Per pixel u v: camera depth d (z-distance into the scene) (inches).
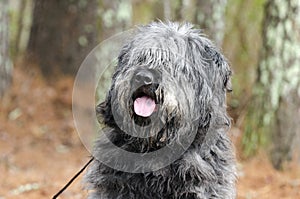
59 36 634.8
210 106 273.7
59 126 583.8
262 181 461.7
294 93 490.6
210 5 556.7
